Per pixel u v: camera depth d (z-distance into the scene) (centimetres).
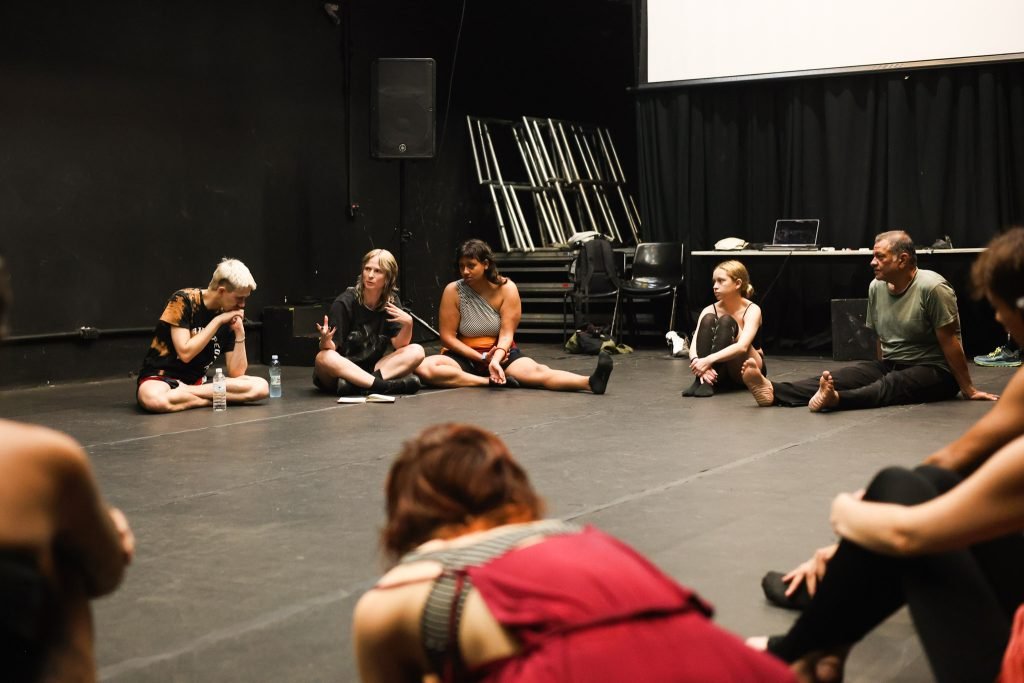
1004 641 148
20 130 698
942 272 878
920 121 876
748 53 923
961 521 144
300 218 905
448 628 113
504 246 1057
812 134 916
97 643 239
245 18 849
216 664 226
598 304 1037
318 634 245
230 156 842
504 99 1127
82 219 739
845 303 847
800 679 178
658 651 109
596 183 1150
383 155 905
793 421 534
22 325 704
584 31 1155
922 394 577
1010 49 837
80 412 596
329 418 563
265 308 856
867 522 155
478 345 686
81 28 731
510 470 128
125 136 764
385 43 981
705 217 971
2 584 108
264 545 320
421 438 130
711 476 407
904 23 866
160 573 292
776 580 260
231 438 504
